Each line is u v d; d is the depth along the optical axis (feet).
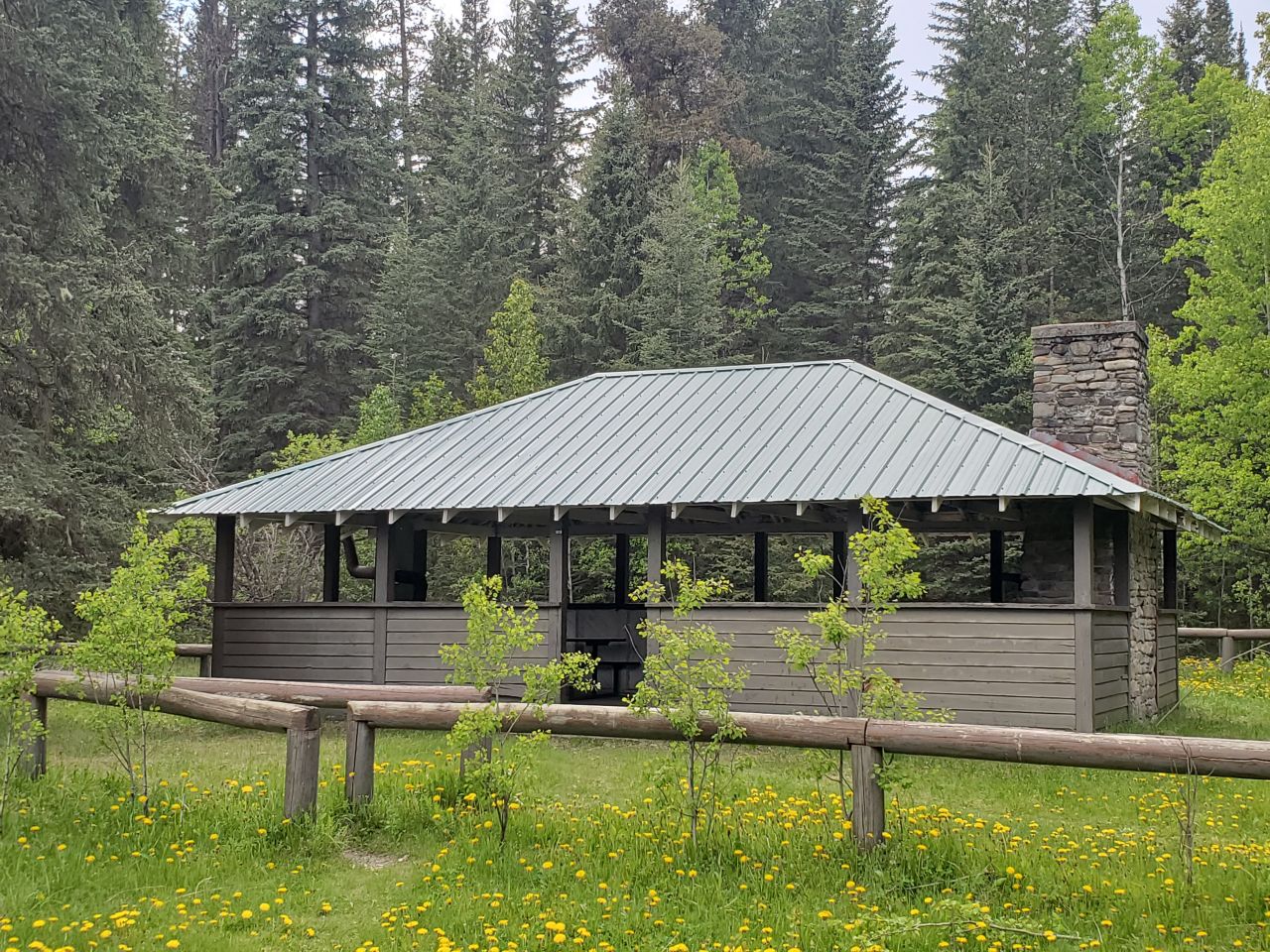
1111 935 17.35
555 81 131.03
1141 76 109.81
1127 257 105.40
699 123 121.49
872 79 123.44
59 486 47.65
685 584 23.03
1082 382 46.75
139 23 57.11
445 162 126.62
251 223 103.91
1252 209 73.97
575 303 100.48
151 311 51.24
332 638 44.06
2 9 45.01
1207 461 75.25
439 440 48.06
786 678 38.83
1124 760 18.52
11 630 24.86
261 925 18.01
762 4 146.61
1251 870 20.12
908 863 19.98
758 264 117.60
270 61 109.81
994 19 122.62
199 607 67.21
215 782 28.25
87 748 35.35
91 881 19.62
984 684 36.45
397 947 16.97
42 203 47.21
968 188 98.17
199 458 70.13
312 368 105.19
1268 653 75.56
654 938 17.25
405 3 161.99
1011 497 35.19
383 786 25.49
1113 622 39.65
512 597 82.58
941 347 86.12
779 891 19.16
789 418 43.60
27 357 47.70
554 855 21.09
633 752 35.60
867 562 23.04
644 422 45.85
